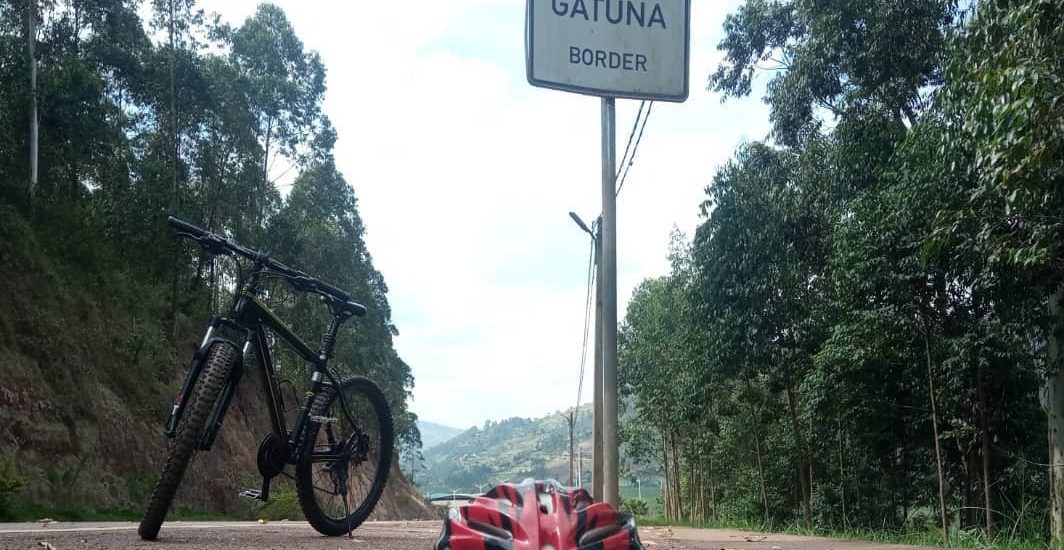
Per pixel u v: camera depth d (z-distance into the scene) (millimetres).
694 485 49031
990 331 15375
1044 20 8828
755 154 23531
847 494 29062
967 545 13602
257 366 7137
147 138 35969
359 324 47625
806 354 23031
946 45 14570
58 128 29953
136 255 32812
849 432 24734
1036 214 10602
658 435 52938
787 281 22484
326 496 7637
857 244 16094
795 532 19625
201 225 34375
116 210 32219
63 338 24578
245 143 37812
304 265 40812
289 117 40688
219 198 36531
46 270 25391
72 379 24375
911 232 14875
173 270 34656
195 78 34906
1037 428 18312
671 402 39688
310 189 44250
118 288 30000
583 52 9828
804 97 20797
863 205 16547
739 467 40094
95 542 6375
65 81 29203
